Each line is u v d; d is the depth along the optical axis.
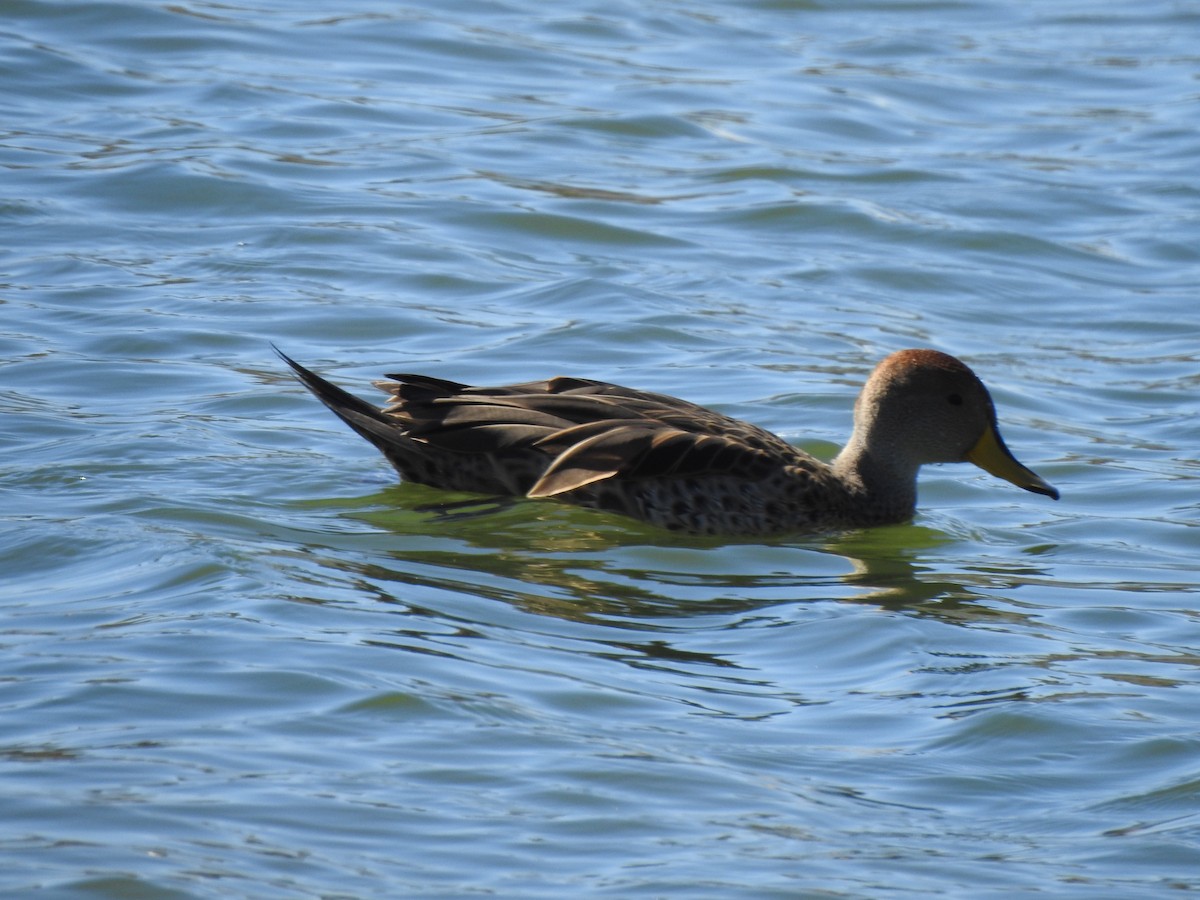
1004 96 27.33
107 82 24.84
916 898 8.26
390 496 14.23
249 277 19.23
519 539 13.59
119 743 9.29
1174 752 9.94
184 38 26.81
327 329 18.03
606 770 9.38
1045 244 21.69
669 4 31.28
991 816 9.19
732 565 13.37
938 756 9.86
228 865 8.13
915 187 23.31
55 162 21.91
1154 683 11.02
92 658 10.38
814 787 9.40
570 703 10.27
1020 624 12.16
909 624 11.95
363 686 10.17
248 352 17.31
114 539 12.47
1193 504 14.90
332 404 14.44
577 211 21.80
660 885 8.24
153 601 11.38
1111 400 17.47
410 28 28.45
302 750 9.35
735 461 14.20
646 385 17.12
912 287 20.34
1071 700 10.63
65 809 8.54
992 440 14.74
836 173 23.75
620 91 26.39
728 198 22.70
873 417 14.82
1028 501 15.28
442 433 14.22
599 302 19.17
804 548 13.93
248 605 11.32
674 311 19.05
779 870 8.43
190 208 21.05
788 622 11.98
